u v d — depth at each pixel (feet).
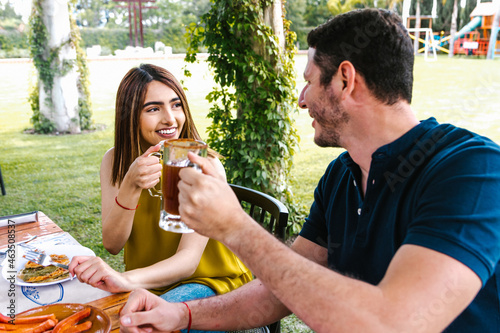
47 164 20.85
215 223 2.54
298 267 2.45
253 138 12.16
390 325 2.28
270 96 11.98
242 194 6.14
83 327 3.22
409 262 2.44
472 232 2.47
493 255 2.49
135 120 5.44
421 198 2.89
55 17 25.89
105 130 28.37
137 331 3.40
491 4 48.47
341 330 2.33
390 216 3.26
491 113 27.17
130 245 5.42
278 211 5.24
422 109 28.04
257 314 3.78
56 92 26.84
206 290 4.88
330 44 3.19
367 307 2.31
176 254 4.80
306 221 4.51
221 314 3.78
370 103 3.18
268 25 11.76
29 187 17.42
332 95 3.26
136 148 5.53
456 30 53.16
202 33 12.41
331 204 4.04
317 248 4.41
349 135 3.38
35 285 4.03
